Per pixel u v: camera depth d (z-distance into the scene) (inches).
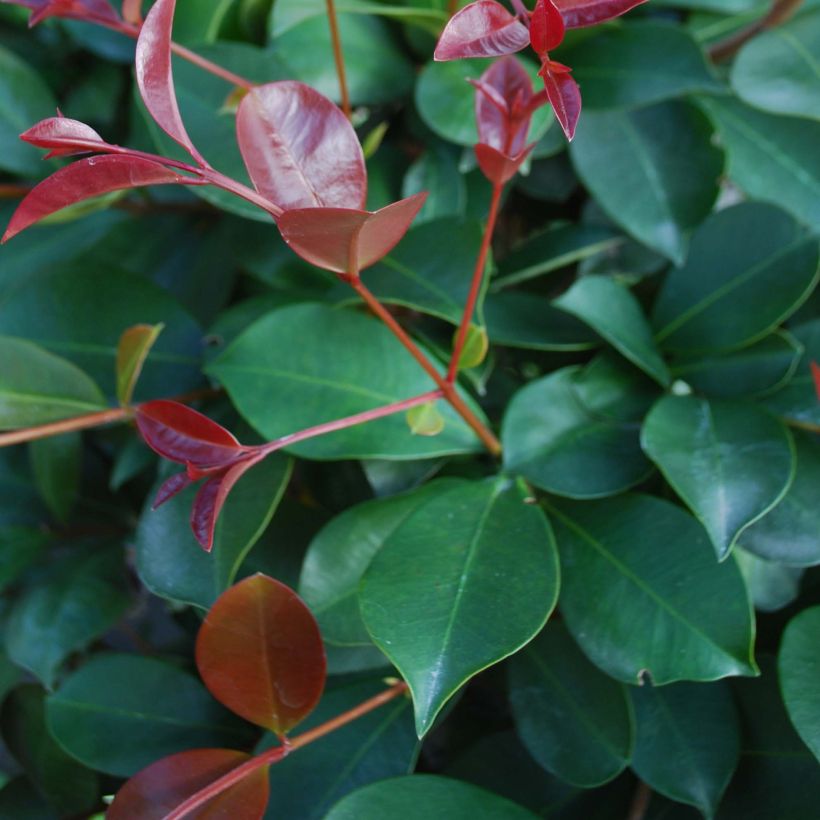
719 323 26.4
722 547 23.8
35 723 28.1
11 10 29.7
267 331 25.3
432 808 23.6
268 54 26.7
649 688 25.3
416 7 27.3
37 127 20.7
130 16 24.3
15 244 29.1
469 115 26.3
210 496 22.5
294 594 22.9
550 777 25.9
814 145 27.8
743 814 24.9
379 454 24.9
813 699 23.5
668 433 24.8
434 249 26.0
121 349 24.9
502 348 28.3
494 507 24.6
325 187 22.1
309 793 24.9
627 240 29.0
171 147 26.0
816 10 27.8
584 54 27.2
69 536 29.1
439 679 22.7
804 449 25.5
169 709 26.6
